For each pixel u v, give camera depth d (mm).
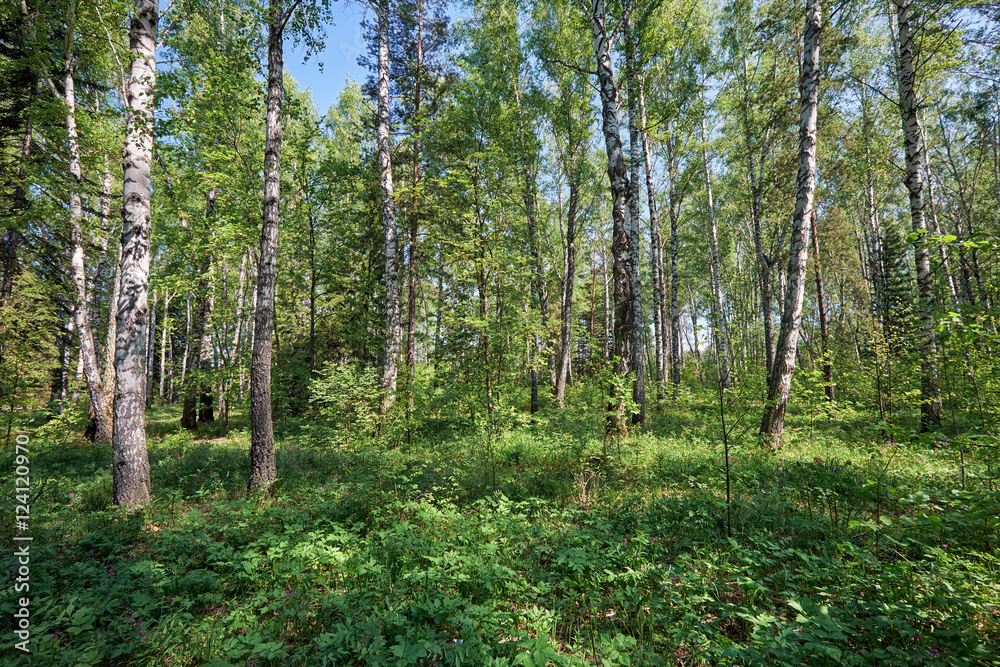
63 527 5414
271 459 7043
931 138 19609
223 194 12375
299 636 3344
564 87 17078
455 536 4727
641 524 5023
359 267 17484
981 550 3689
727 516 5012
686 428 10742
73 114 10312
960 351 6191
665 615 3199
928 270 9648
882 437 7949
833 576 3598
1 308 10609
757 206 16422
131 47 6609
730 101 17656
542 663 2463
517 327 7457
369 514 5637
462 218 11148
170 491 6656
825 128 15078
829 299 29750
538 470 7527
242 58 8797
